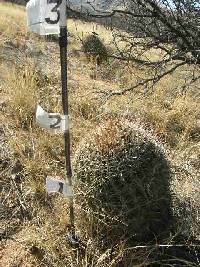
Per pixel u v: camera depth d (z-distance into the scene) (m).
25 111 5.42
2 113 5.41
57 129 3.29
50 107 5.70
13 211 4.02
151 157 3.45
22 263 3.51
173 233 3.69
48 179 3.46
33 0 3.02
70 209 3.53
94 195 3.40
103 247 3.49
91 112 5.79
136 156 3.38
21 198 4.12
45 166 4.53
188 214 3.89
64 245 3.55
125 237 3.52
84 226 3.62
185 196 4.05
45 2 2.95
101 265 3.28
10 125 5.19
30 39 10.23
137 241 3.56
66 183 3.44
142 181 3.37
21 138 4.94
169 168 3.66
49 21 2.97
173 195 3.83
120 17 3.47
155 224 3.61
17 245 3.67
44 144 4.83
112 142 3.44
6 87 6.01
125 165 3.35
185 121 5.90
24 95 5.55
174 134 5.64
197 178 4.52
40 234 3.69
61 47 3.05
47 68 7.59
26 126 5.22
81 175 3.46
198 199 4.05
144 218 3.48
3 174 4.36
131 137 3.49
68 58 8.88
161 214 3.62
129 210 3.38
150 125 5.63
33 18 3.02
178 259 3.42
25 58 8.13
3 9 16.36
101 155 3.41
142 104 5.95
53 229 3.70
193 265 3.50
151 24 3.44
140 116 5.76
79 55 9.07
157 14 3.26
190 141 5.61
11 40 9.55
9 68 7.04
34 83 6.24
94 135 3.59
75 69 8.23
